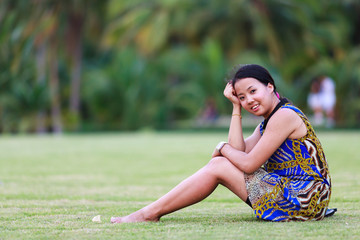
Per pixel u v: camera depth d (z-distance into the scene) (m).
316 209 3.55
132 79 24.97
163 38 27.53
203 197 3.61
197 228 3.38
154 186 5.92
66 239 3.13
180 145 11.59
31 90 22.66
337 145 10.77
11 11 21.44
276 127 3.57
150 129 22.22
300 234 3.13
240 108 3.81
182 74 28.44
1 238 3.17
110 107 25.27
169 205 3.62
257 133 3.89
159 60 27.78
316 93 21.91
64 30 22.69
